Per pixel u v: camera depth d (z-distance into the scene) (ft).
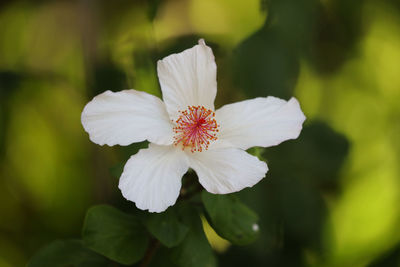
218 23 2.04
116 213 1.38
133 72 1.72
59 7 2.03
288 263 1.82
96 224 1.37
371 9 2.03
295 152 1.79
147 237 1.38
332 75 2.00
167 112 1.34
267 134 1.34
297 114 1.35
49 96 2.01
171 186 1.29
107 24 1.91
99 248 1.36
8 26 2.02
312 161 1.80
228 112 1.36
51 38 2.04
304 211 1.78
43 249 1.45
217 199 1.36
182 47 1.70
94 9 1.81
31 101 1.99
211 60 1.34
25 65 1.98
